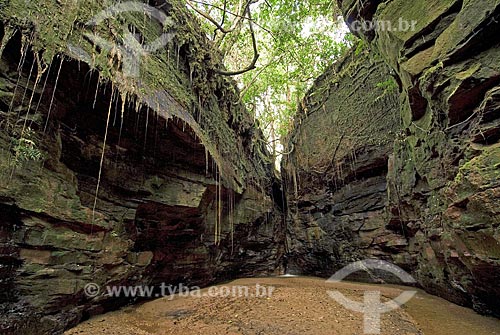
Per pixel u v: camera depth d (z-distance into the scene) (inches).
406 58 249.9
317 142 652.7
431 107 234.2
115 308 272.8
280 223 746.8
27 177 179.5
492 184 169.5
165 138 293.7
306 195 681.6
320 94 676.1
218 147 422.0
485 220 178.9
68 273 207.0
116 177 267.9
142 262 301.1
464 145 199.9
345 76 611.2
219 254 463.2
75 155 230.5
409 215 372.2
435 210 277.4
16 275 172.2
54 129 206.1
